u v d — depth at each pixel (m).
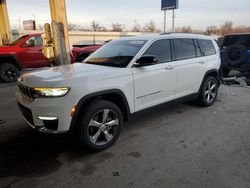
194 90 4.90
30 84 3.06
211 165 2.95
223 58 8.25
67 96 2.92
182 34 4.70
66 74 3.25
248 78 8.13
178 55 4.45
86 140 3.16
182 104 5.55
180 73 4.41
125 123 4.40
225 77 8.64
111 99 3.58
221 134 3.88
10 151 3.39
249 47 8.09
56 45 7.43
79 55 12.30
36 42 9.53
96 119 3.28
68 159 3.16
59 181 2.68
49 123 2.99
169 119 4.59
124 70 3.52
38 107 2.93
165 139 3.71
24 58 9.25
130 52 3.87
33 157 3.22
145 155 3.23
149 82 3.84
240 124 4.32
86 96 3.06
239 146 3.46
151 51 3.96
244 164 2.96
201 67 4.91
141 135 3.87
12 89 7.71
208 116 4.75
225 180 2.64
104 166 2.98
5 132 4.06
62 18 7.38
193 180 2.65
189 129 4.10
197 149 3.38
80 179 2.71
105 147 3.38
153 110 4.08
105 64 3.85
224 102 5.75
